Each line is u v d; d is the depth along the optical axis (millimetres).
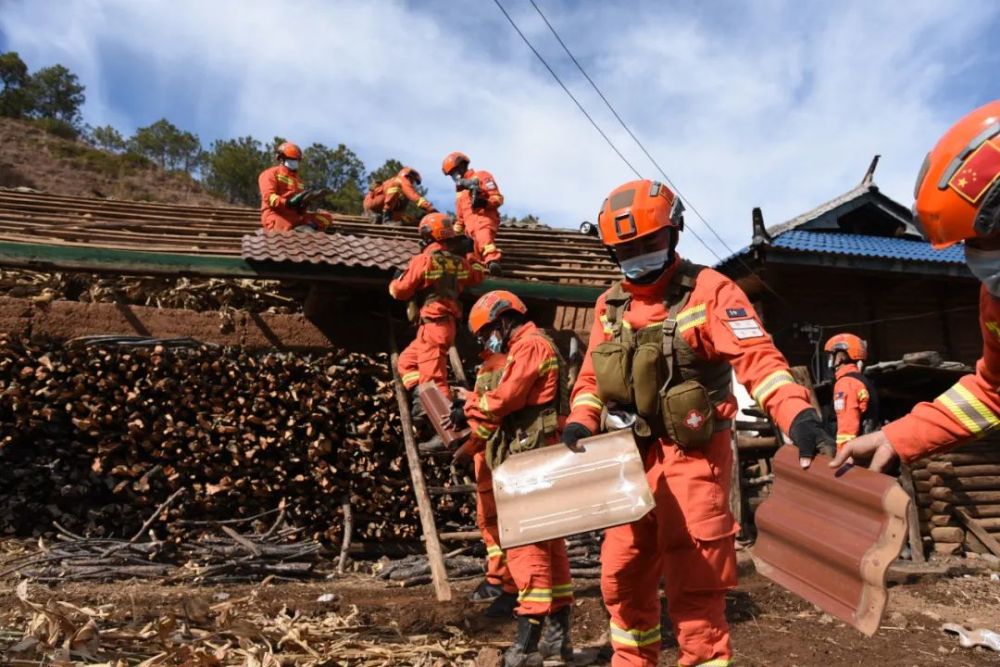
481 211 9055
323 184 58531
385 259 7746
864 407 7598
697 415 2990
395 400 8055
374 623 4867
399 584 6500
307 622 4465
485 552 7621
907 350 16422
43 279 7930
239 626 3980
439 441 7172
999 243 1978
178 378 7547
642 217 3018
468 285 7301
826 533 2516
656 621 3303
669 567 3068
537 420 4406
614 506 3020
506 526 3158
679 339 3072
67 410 7133
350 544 7480
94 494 7164
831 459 2523
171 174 61500
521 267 9469
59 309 7418
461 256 7273
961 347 16656
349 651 3961
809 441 2568
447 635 4664
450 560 6977
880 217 17875
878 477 2369
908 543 8695
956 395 2279
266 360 7766
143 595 5613
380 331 8422
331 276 7547
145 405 7332
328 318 8258
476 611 5223
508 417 4504
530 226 12078
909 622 5617
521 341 4414
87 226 8570
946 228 1986
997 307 2076
